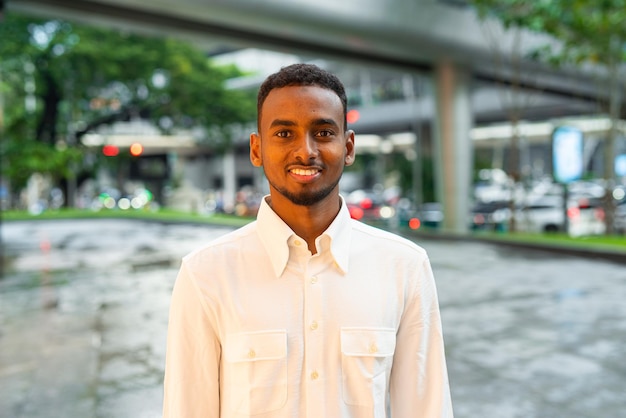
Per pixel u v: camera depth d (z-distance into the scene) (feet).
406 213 65.98
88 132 92.68
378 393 4.11
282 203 4.22
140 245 46.24
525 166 145.48
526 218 52.75
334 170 4.08
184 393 4.15
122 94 86.79
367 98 121.60
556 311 21.38
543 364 15.26
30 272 32.73
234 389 4.04
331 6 43.50
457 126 57.52
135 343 17.63
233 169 180.04
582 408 12.32
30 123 85.46
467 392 13.33
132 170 133.80
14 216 76.23
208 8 38.65
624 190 68.80
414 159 85.71
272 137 4.05
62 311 22.36
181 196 102.94
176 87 86.02
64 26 76.33
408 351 4.41
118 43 78.79
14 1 37.42
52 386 13.83
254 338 4.01
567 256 37.09
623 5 39.55
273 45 48.55
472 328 19.07
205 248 4.26
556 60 47.06
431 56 53.47
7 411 12.30
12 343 17.75
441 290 25.76
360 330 4.09
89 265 35.06
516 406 12.47
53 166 80.84
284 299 4.10
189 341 4.17
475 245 44.04
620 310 21.36
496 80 67.46
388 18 46.68
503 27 49.96
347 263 4.17
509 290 25.63
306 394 4.02
